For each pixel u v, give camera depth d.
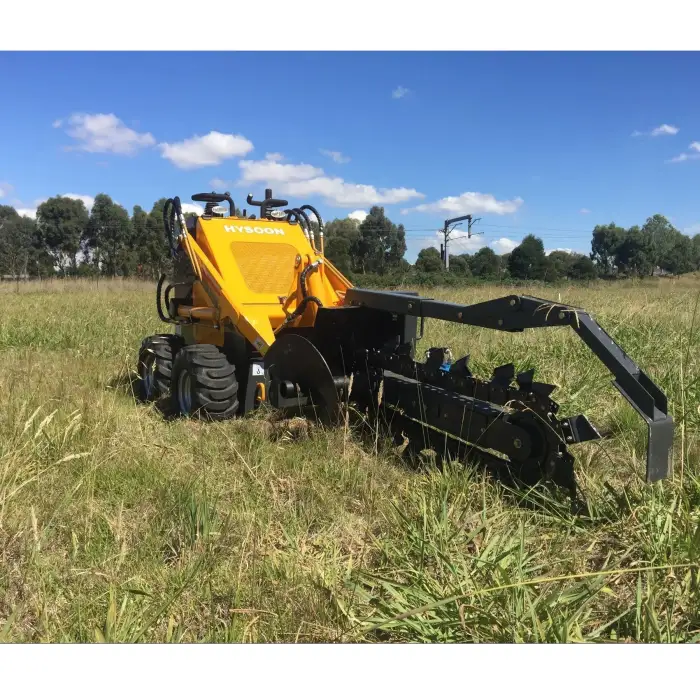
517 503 3.38
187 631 2.46
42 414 4.51
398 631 2.37
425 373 4.34
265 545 3.04
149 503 3.48
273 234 5.81
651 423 3.01
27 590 2.64
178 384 5.48
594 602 2.57
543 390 3.44
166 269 6.56
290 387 4.54
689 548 2.68
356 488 3.66
